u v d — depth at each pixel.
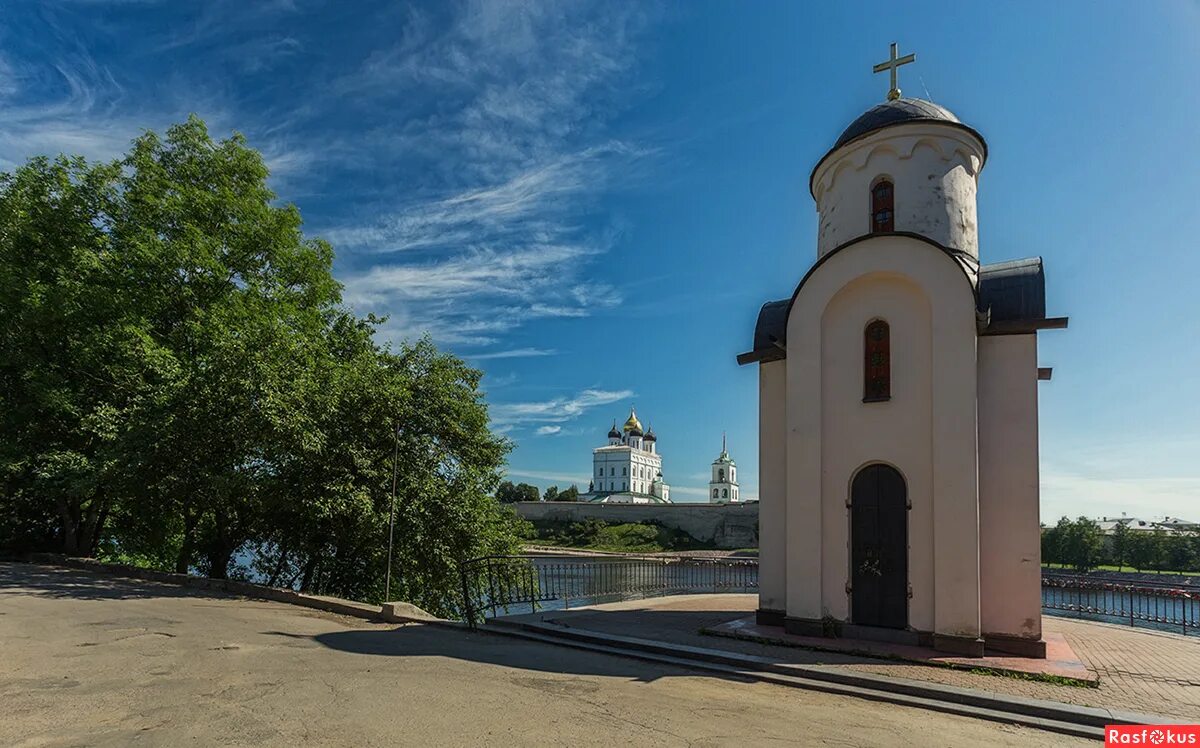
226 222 21.66
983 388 10.85
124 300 19.86
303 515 18.80
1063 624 14.42
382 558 19.03
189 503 18.45
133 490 17.89
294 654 8.98
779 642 10.40
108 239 20.83
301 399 17.30
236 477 16.41
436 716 6.24
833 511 11.20
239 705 6.46
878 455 10.98
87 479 17.92
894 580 10.60
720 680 8.34
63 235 20.84
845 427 11.34
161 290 20.44
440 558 19.14
